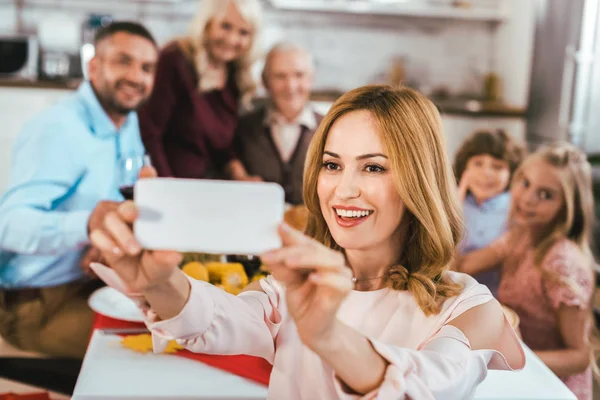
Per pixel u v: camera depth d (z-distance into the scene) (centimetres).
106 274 84
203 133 273
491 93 450
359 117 93
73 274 195
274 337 99
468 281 99
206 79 270
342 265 64
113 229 63
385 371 73
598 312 177
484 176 210
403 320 95
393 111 93
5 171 361
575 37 368
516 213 177
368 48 451
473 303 93
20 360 178
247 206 62
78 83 363
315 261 63
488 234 211
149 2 421
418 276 96
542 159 173
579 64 366
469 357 83
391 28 450
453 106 400
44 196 187
